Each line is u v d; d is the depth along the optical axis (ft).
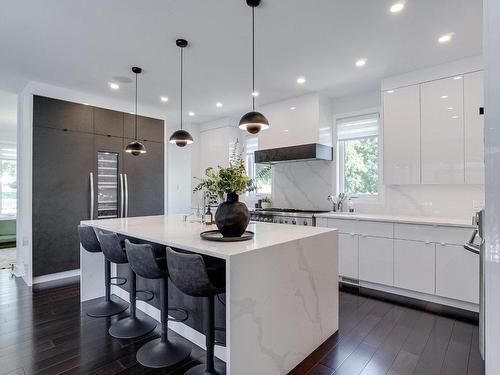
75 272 13.82
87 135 14.29
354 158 14.82
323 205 15.56
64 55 10.28
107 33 8.87
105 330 8.43
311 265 7.43
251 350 5.80
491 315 2.39
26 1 7.30
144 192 16.44
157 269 6.84
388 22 8.31
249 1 7.36
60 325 8.71
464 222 10.05
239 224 6.95
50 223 13.08
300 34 8.96
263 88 13.67
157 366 6.76
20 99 14.03
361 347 7.55
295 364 6.82
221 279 6.69
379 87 13.60
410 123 11.71
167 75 12.10
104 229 9.19
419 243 10.50
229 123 19.24
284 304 6.59
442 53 10.18
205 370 6.42
